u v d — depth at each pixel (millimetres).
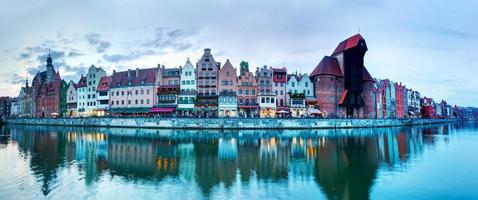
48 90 169000
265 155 43156
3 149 49500
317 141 61938
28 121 148125
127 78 128375
